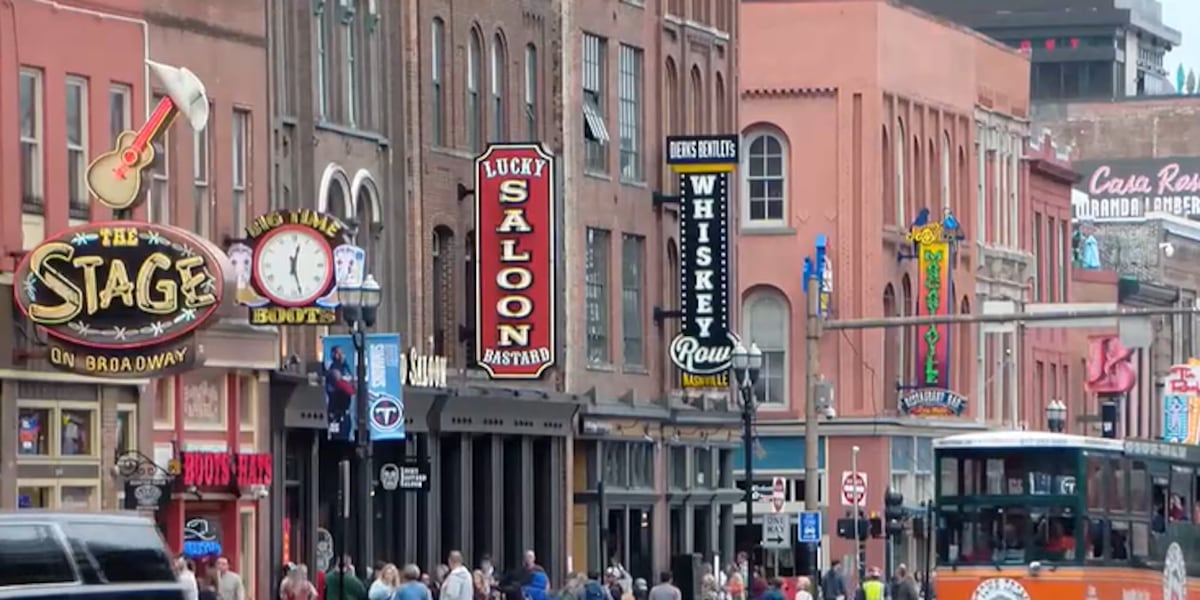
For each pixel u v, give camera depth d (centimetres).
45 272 10950
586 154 17175
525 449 16138
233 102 12950
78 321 10931
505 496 16062
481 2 15950
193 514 12619
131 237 10931
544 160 15438
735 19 19675
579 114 17050
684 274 17675
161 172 12306
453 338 15550
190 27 12606
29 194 11462
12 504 11312
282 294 12238
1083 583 13000
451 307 15538
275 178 13425
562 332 16688
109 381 11969
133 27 12106
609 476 17238
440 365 14912
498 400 15575
